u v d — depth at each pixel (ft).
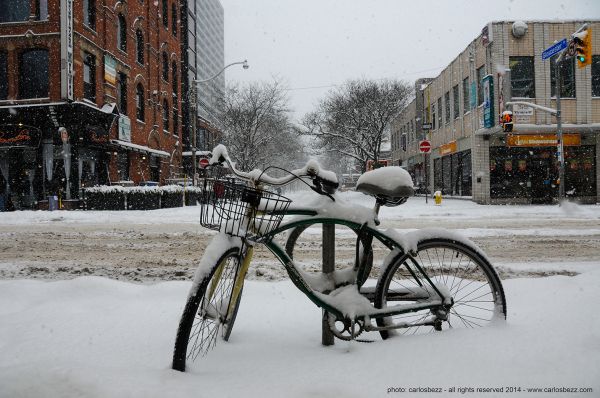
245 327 10.73
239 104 126.82
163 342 9.62
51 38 66.54
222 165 9.34
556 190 71.56
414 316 10.46
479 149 71.97
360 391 7.06
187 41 127.54
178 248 25.44
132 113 85.35
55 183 68.23
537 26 68.28
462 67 80.48
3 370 7.51
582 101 68.95
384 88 109.50
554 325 9.68
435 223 36.70
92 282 14.39
